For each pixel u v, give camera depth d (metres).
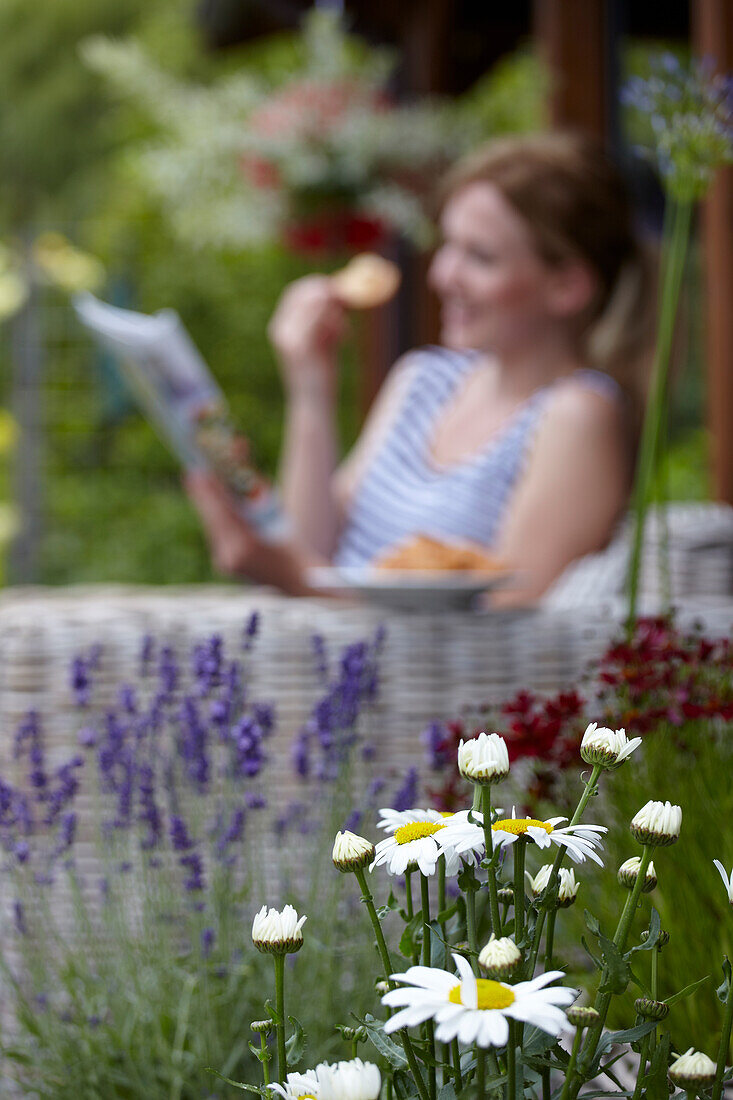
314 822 1.38
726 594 2.51
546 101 3.93
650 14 3.68
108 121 8.88
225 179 4.53
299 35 5.68
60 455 7.29
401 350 6.00
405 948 0.75
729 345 2.83
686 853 1.01
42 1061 1.16
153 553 7.15
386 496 2.63
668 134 1.55
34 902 1.28
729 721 1.12
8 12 8.93
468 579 1.62
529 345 2.49
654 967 0.74
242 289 8.22
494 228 2.45
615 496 2.19
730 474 2.87
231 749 1.24
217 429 1.98
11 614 1.70
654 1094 0.76
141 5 9.25
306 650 1.58
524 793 1.18
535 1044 0.69
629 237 2.48
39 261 7.24
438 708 1.58
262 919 0.69
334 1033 1.12
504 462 2.35
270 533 2.04
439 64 5.46
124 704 1.33
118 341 1.93
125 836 1.38
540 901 0.69
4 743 1.58
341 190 4.39
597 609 1.63
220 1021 1.18
